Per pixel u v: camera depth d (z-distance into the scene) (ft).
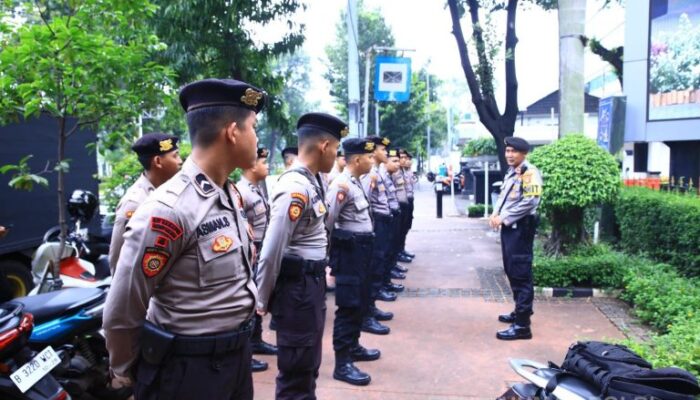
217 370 5.93
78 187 21.34
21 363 9.05
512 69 35.50
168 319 5.82
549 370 8.55
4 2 13.34
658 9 26.48
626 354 7.75
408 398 11.79
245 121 6.14
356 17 27.91
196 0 22.52
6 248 17.53
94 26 13.75
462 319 17.43
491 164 53.06
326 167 10.38
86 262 15.79
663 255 20.30
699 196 21.71
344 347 12.69
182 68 23.44
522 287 15.31
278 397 10.11
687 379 6.96
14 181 13.01
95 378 11.21
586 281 20.08
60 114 12.91
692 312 14.07
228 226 6.06
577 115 26.37
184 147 24.16
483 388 12.25
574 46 26.11
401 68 37.11
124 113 14.05
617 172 20.86
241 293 6.15
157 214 5.57
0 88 12.53
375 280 17.37
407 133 100.99
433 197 76.69
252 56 25.84
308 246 10.03
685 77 25.84
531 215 15.30
